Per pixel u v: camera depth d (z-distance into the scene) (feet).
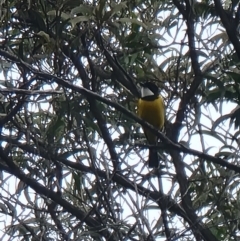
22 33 37.22
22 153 37.91
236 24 36.63
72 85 29.58
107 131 35.29
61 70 34.37
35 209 32.07
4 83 35.99
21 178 35.68
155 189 29.68
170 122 41.19
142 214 26.91
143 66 40.01
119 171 30.04
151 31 39.70
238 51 36.37
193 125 36.19
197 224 32.32
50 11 35.27
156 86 40.42
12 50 36.37
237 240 36.06
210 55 38.78
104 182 32.73
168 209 31.14
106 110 36.96
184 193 32.63
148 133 39.27
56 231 31.68
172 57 39.52
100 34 35.99
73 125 37.40
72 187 37.55
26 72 35.40
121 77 39.50
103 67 39.70
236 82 35.14
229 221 34.30
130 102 41.68
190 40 37.47
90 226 33.94
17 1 37.01
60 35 34.14
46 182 35.88
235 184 36.58
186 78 37.76
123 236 30.55
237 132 37.35
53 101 37.01
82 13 34.09
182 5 38.24
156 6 40.60
